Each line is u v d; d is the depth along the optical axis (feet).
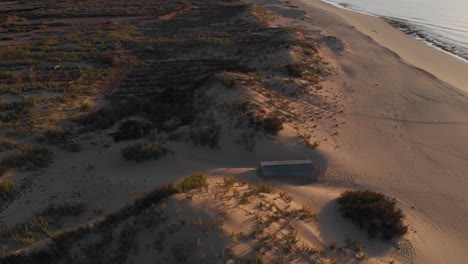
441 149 60.03
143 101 74.79
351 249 35.45
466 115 73.00
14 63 94.43
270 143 55.77
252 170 50.57
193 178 43.98
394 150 58.90
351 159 54.75
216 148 55.88
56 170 50.14
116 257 31.27
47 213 40.65
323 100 76.02
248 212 36.81
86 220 39.68
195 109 68.95
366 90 83.61
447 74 100.37
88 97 77.71
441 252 37.45
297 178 49.03
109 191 45.24
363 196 42.70
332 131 63.31
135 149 53.57
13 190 44.70
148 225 33.78
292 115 67.26
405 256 35.86
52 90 78.64
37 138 57.98
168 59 103.14
